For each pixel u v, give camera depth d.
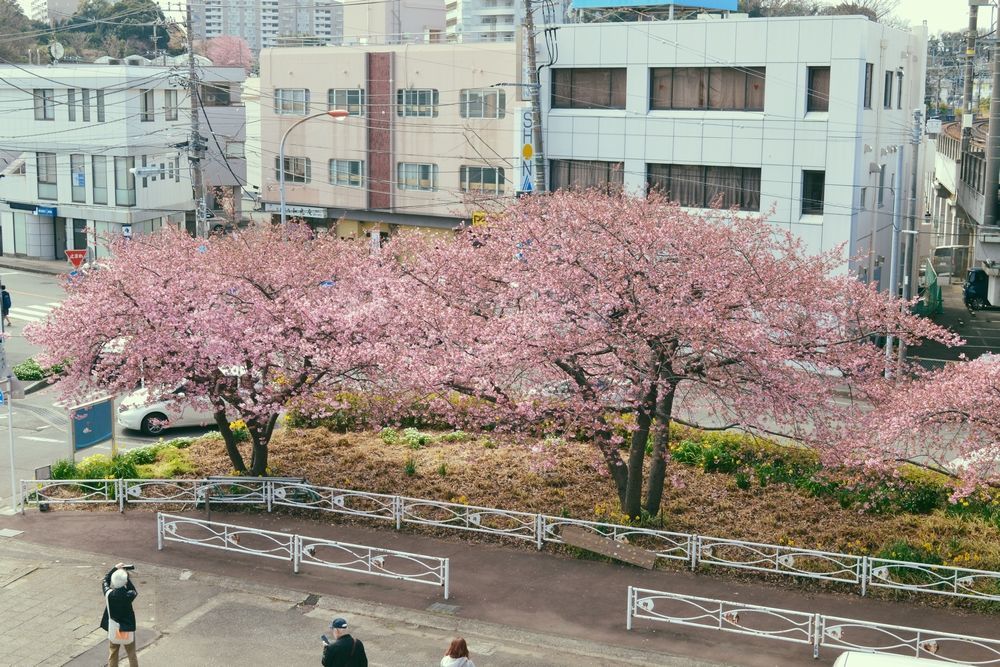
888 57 38.06
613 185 31.06
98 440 23.25
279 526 20.20
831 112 34.44
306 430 26.22
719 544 18.53
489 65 45.25
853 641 15.13
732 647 15.14
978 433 16.91
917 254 45.97
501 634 15.58
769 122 35.44
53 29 76.50
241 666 14.71
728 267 18.39
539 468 19.69
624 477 20.06
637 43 37.53
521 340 17.80
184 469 23.12
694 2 41.19
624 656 14.87
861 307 19.02
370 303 20.17
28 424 29.16
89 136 53.25
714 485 21.56
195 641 15.48
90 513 21.02
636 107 37.94
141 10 91.62
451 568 18.02
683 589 17.12
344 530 19.95
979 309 48.19
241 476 21.62
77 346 20.69
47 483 21.25
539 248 18.95
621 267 18.00
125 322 20.47
